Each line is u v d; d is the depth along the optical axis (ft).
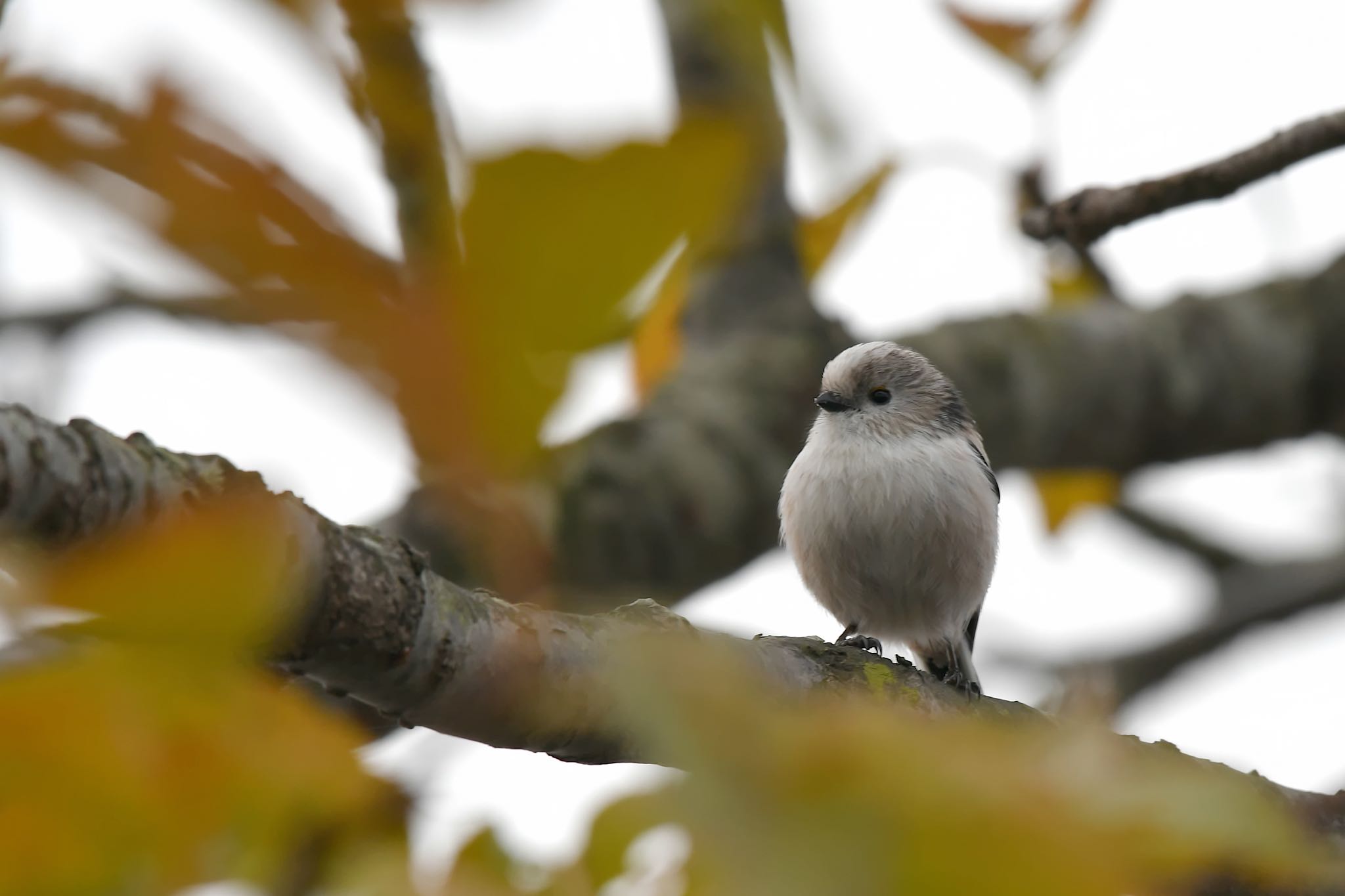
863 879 5.14
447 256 4.91
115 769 5.55
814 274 15.26
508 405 5.09
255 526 5.72
